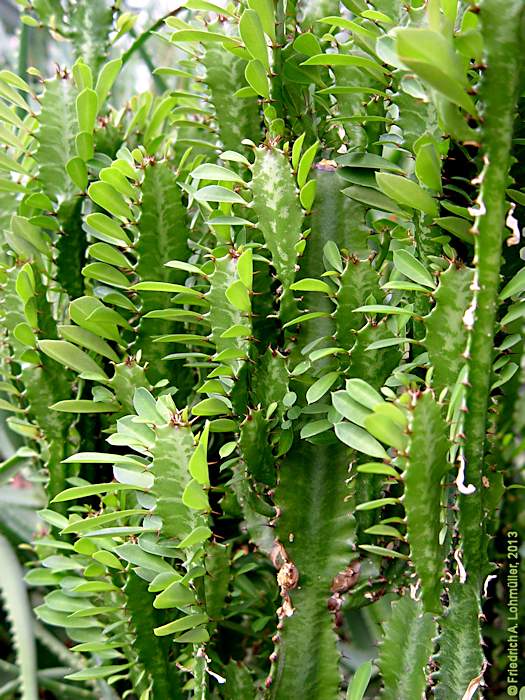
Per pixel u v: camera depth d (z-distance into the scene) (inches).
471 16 30.6
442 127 30.7
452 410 30.8
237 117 35.9
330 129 36.1
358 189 33.5
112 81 37.9
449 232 32.7
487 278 29.7
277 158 32.6
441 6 30.7
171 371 36.5
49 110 36.6
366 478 33.7
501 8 28.6
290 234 32.8
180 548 33.4
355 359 32.7
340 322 33.0
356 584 34.1
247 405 34.1
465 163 32.3
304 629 33.3
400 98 32.6
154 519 33.9
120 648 38.3
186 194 38.7
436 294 31.1
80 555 37.2
